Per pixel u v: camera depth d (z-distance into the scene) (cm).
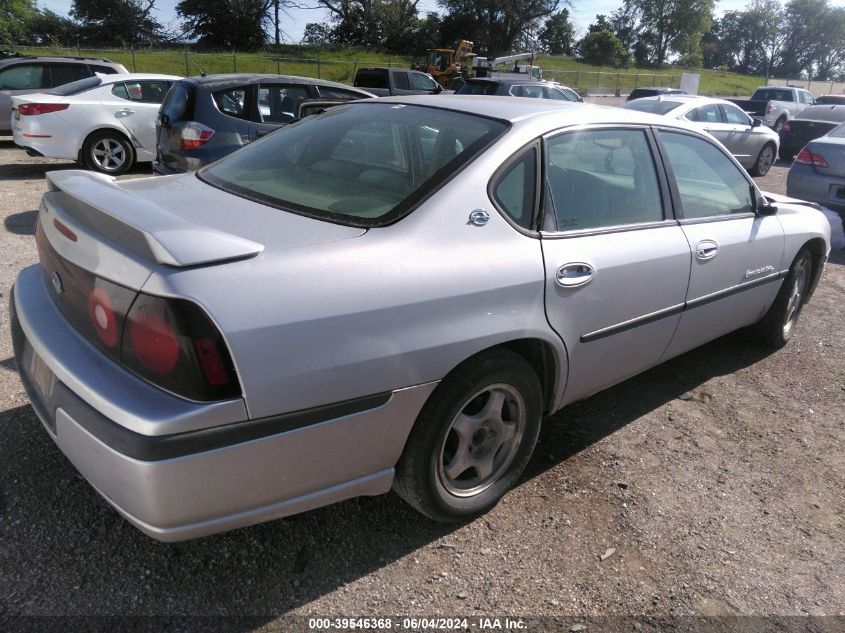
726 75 7238
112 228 196
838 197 762
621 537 261
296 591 223
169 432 176
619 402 372
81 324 209
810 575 250
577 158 284
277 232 217
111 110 938
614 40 6512
